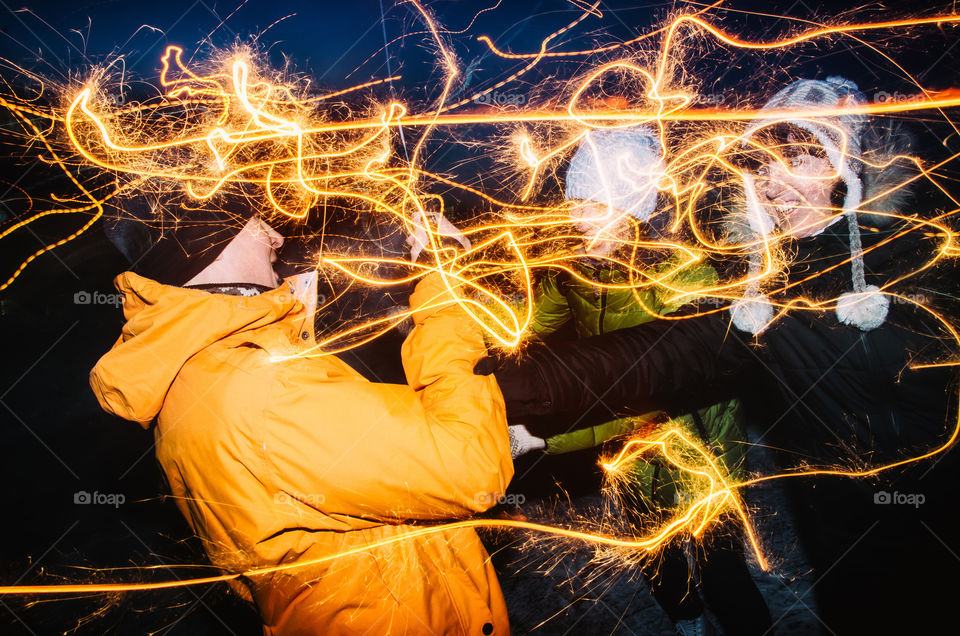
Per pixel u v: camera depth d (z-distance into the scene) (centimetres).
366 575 130
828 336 146
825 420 158
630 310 231
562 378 149
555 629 275
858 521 162
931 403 141
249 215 142
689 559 241
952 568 150
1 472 393
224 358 124
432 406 133
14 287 481
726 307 166
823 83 149
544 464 379
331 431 117
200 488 122
